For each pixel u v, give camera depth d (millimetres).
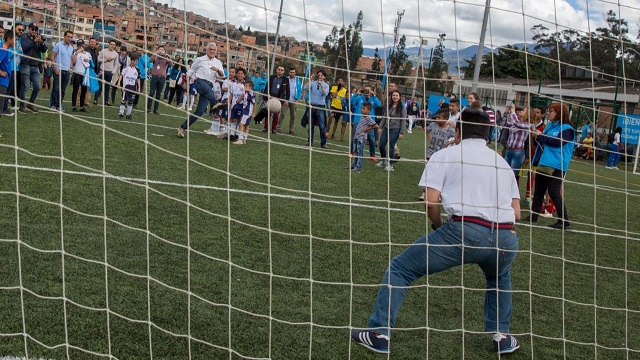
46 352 2941
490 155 3527
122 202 5809
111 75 13164
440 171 3455
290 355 3295
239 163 9289
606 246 7266
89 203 5590
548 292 5035
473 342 3820
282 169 9438
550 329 4199
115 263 4215
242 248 4992
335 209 7055
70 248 4355
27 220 4816
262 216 6160
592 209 10461
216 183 7488
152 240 4824
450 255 3426
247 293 4062
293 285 4332
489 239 3398
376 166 11828
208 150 10133
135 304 3625
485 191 3447
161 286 3943
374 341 3459
